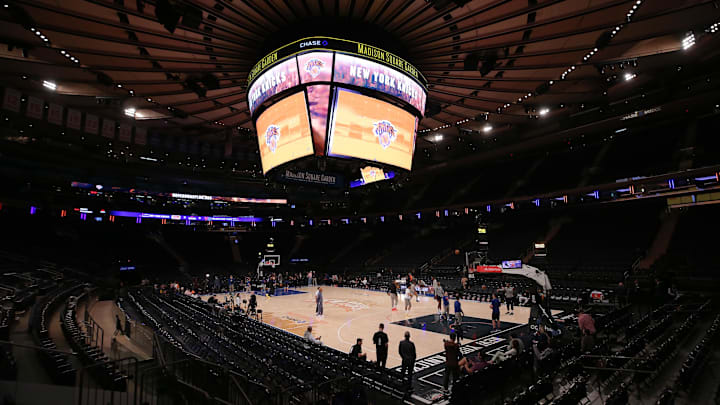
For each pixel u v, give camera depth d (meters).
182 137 33.56
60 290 23.20
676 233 29.30
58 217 43.56
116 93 20.78
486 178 46.47
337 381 8.23
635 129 29.48
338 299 29.09
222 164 42.53
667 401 6.35
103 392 7.30
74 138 30.17
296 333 16.30
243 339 12.08
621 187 31.12
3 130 27.95
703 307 15.25
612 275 26.22
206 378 8.59
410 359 9.24
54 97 22.80
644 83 21.78
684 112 25.69
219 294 34.25
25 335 12.66
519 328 16.47
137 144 30.34
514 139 32.00
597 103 23.78
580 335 12.42
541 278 24.23
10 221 39.25
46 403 6.82
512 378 9.12
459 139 31.42
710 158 28.16
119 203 45.94
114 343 12.75
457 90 17.83
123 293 25.84
